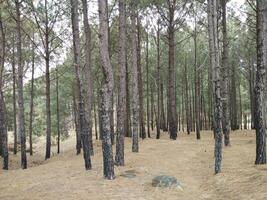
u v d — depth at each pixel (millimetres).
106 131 13016
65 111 50844
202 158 18578
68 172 15383
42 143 48812
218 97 13781
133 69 20453
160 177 12352
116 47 32500
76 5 15805
